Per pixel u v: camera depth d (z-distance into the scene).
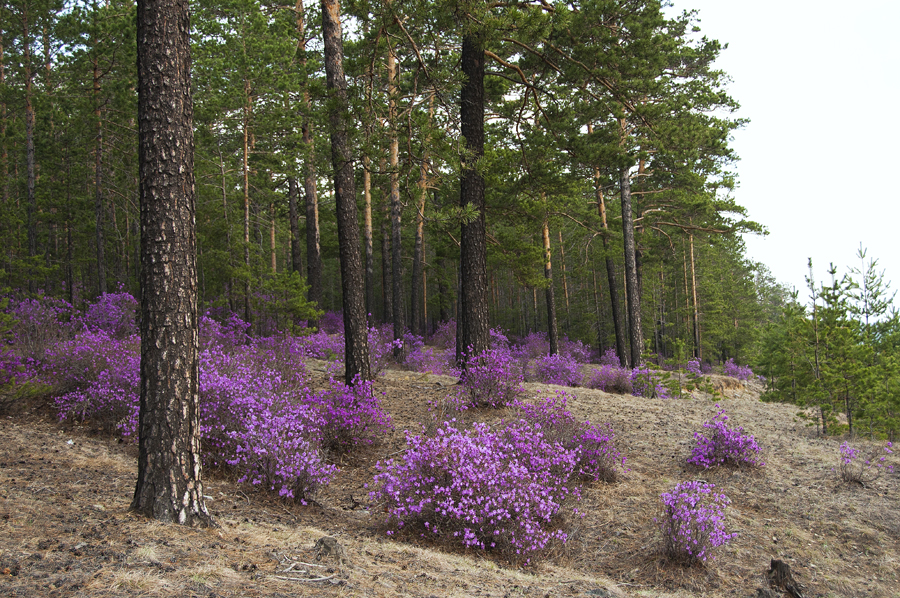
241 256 17.45
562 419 8.68
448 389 11.96
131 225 26.16
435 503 6.02
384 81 16.95
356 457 8.32
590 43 13.75
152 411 4.66
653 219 24.03
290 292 16.38
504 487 6.10
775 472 8.49
